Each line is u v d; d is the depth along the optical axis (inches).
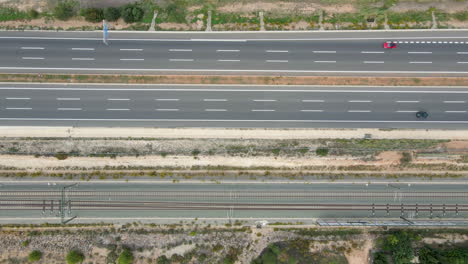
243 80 1649.9
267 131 1651.1
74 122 1628.9
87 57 1636.3
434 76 1649.9
